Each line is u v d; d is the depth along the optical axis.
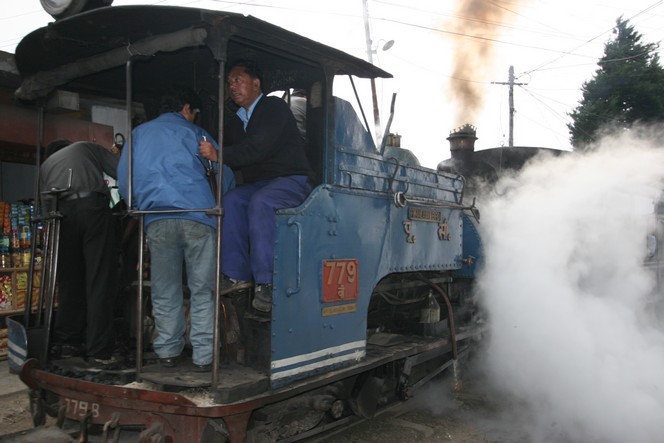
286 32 3.18
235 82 3.66
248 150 3.39
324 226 3.59
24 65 3.95
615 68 21.92
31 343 3.91
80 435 3.25
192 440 3.03
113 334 3.88
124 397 3.09
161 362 3.40
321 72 3.89
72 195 3.78
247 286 3.42
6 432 4.63
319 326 3.54
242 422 3.11
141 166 3.27
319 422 4.00
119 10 3.02
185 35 3.09
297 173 3.62
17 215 6.82
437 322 5.23
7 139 6.58
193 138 3.37
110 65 3.62
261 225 3.30
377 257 4.13
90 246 3.77
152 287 3.37
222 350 3.54
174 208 3.18
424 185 4.92
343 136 3.87
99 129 7.39
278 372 3.23
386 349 4.42
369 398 4.29
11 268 6.67
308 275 3.45
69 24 3.24
